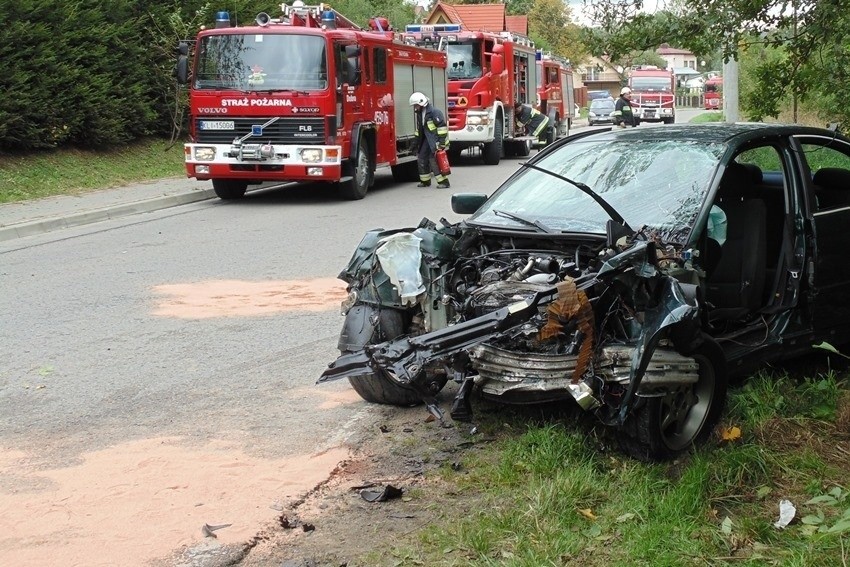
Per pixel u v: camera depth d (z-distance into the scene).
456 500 4.31
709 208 5.08
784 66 9.50
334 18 16.23
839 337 5.80
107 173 18.52
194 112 15.57
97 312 8.22
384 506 4.29
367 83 16.91
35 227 13.18
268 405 5.73
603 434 4.85
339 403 5.74
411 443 5.03
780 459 4.62
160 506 4.32
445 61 22.42
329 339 7.25
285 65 15.23
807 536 3.87
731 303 5.50
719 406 4.85
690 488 4.14
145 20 21.14
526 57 28.22
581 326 4.32
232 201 16.66
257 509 4.28
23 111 17.22
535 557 3.65
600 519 4.02
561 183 5.82
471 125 23.58
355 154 16.12
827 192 5.88
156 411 5.65
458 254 5.48
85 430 5.34
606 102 52.25
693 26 7.94
